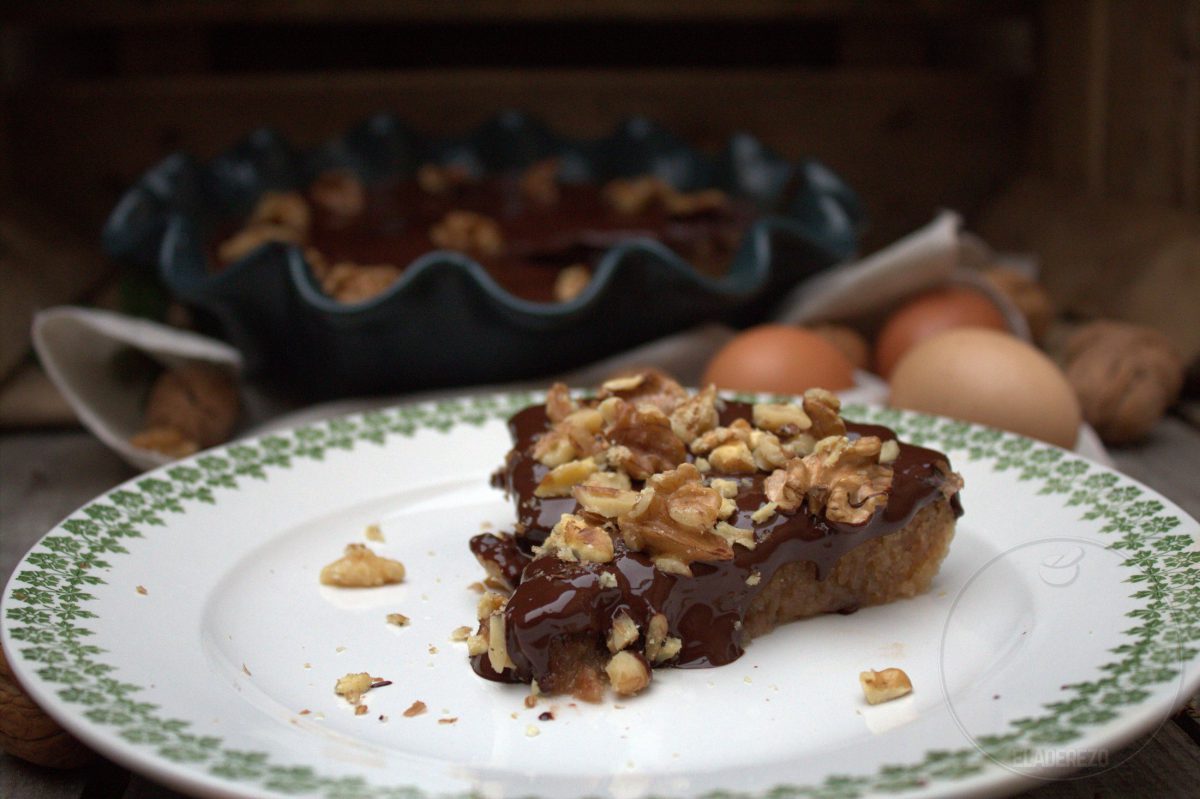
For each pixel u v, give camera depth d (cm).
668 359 67
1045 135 86
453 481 59
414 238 73
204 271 68
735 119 87
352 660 50
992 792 42
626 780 44
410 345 65
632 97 87
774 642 50
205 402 65
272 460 58
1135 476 63
